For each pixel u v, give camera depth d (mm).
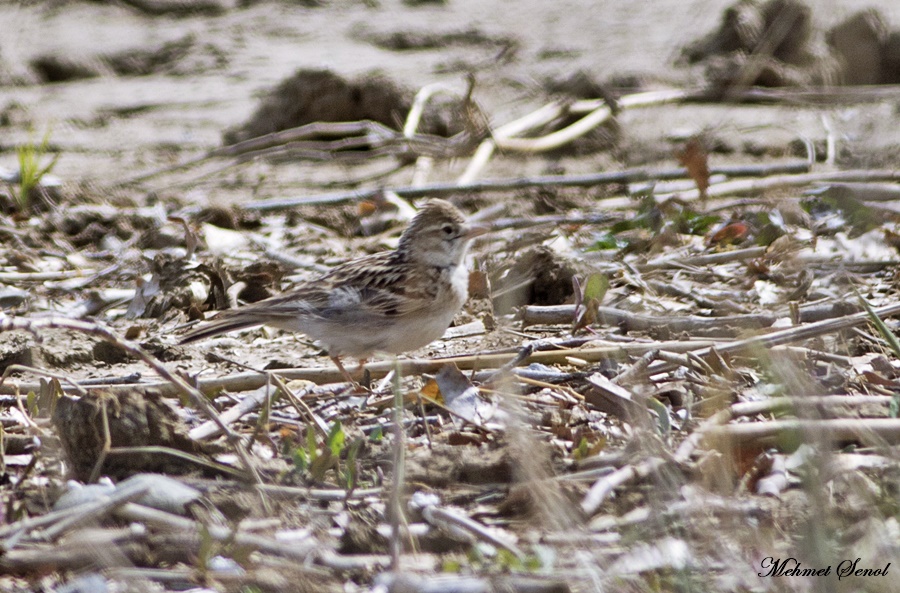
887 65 20984
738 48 22266
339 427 7668
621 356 9789
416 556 6762
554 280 12289
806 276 11641
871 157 11703
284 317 10539
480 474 7609
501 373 8367
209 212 16312
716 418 7816
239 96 25375
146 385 9305
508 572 6410
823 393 8328
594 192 17047
